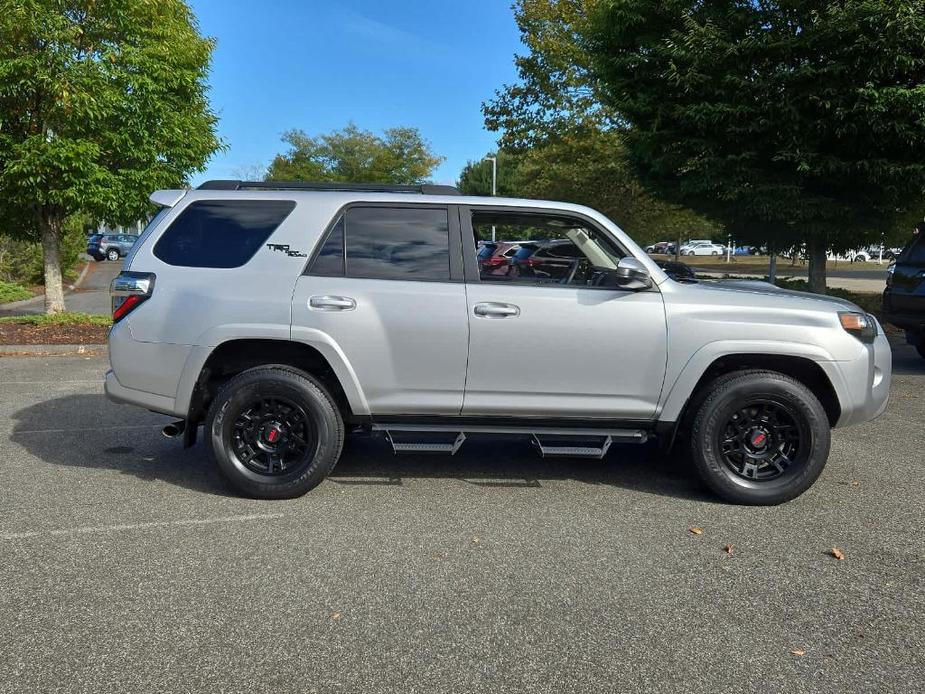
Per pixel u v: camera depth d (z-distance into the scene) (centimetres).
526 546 405
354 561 383
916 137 1052
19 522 432
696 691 275
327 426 470
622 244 484
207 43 1298
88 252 4138
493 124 2278
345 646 302
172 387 475
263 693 270
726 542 414
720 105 1113
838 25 1034
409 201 482
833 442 630
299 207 482
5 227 1276
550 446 482
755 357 482
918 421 705
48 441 611
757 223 1327
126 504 465
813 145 1133
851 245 1330
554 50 2028
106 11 1135
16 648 298
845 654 301
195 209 488
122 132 1168
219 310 468
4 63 1045
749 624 324
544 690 274
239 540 409
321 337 464
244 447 477
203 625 317
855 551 403
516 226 496
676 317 469
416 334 466
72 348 1078
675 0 1192
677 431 496
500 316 465
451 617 327
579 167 2128
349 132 4006
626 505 474
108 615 325
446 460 571
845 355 470
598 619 327
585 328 466
